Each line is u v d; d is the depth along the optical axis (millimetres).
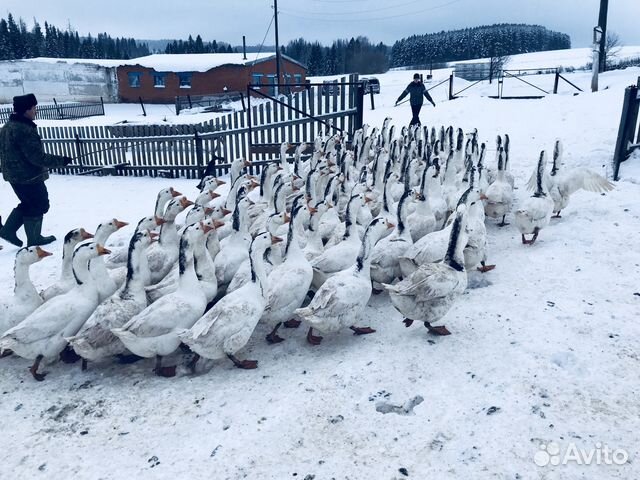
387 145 13719
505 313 6148
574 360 5094
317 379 5129
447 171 10008
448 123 20109
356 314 5738
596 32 23547
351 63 60812
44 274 8180
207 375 5406
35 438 4531
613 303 6164
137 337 5102
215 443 4320
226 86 48000
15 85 53812
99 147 17266
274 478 3924
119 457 4242
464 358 5309
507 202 9156
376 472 3918
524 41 104250
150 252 6941
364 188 9625
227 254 6902
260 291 5562
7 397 5172
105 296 6023
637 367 4938
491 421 4348
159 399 4996
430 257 6645
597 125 16438
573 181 8844
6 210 12898
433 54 98750
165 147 16531
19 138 8930
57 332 5438
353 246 6859
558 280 6898
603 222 8742
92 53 104875
